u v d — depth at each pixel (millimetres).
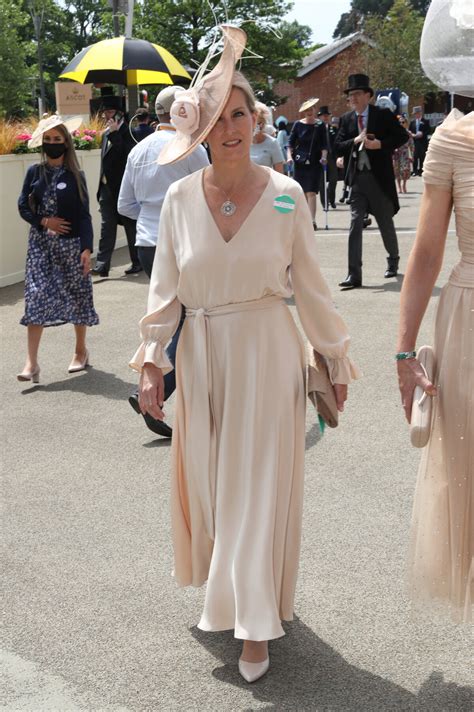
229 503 3295
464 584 3162
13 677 3316
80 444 5789
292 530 3352
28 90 64062
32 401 6723
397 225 16531
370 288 10352
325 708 3086
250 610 3191
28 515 4723
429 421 3045
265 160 10328
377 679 3238
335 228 16422
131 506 4805
